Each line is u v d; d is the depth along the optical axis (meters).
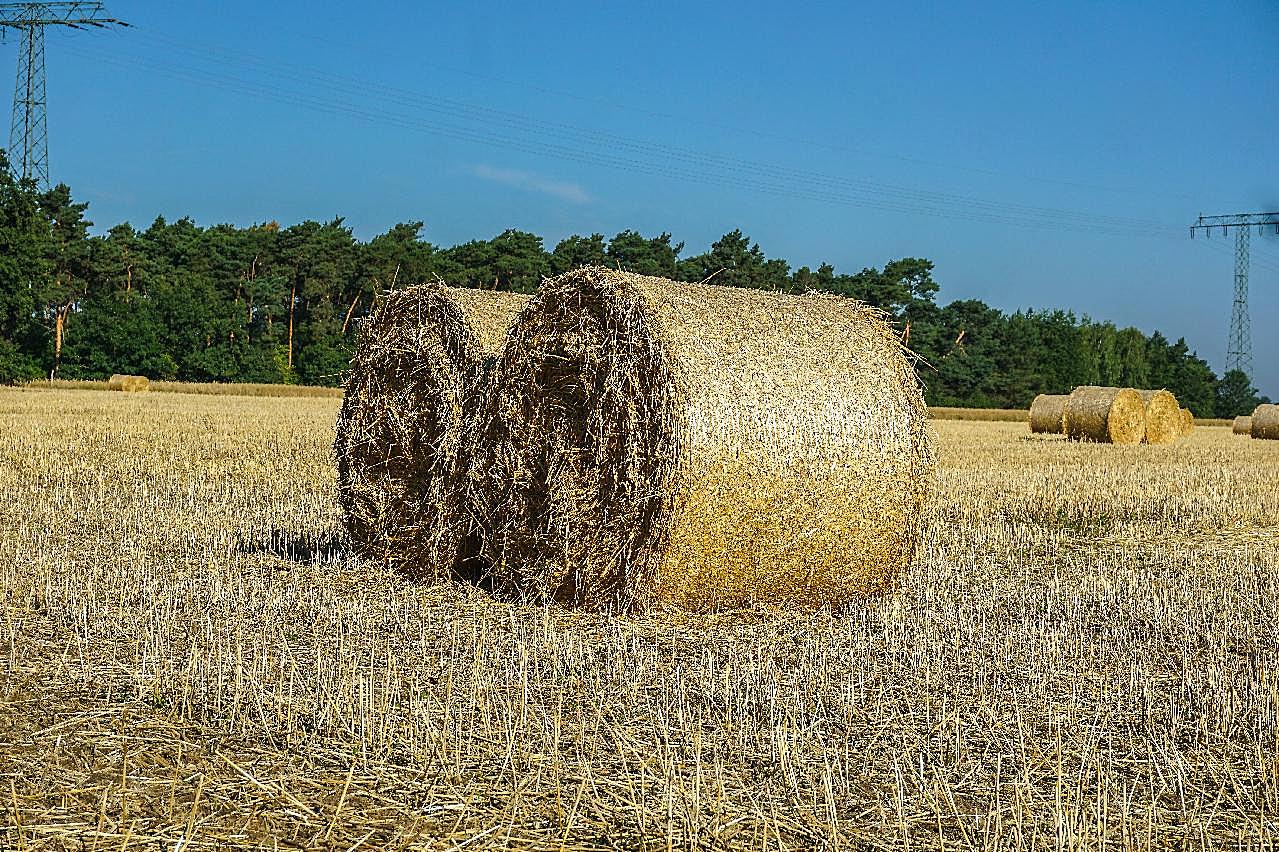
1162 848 5.20
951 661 8.09
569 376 10.12
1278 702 7.16
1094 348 111.50
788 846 5.15
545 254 76.50
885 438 9.89
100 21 69.94
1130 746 6.42
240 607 9.38
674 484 9.20
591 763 6.01
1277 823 5.45
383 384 11.89
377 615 9.36
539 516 10.25
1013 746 6.38
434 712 6.77
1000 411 69.56
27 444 23.03
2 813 5.30
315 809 5.43
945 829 5.36
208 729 6.41
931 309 83.75
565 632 8.91
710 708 6.93
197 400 51.62
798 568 9.69
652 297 9.60
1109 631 9.10
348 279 83.50
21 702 6.84
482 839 5.15
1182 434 43.84
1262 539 14.53
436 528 11.08
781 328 9.88
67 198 83.50
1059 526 15.43
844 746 6.34
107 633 8.38
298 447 24.14
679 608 9.49
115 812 5.36
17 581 10.04
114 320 80.50
